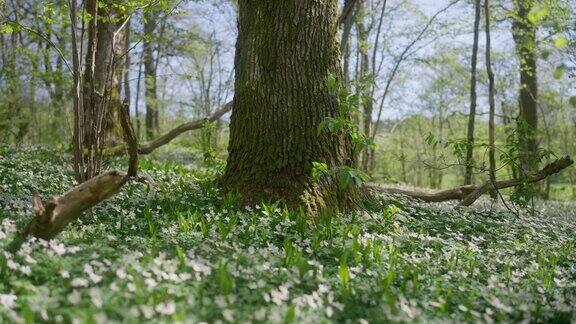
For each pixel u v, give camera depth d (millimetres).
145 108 25062
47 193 6910
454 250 5559
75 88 5652
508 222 7828
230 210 6160
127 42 12766
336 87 6078
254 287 3637
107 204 6188
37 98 16578
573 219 10266
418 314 3482
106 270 3574
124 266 3678
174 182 8258
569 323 3768
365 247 4910
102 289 3262
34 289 3189
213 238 4938
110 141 12664
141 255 3969
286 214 5750
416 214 7492
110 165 10711
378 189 8977
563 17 12281
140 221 5605
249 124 6820
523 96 17828
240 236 5254
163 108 27484
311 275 4129
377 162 30562
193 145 22922
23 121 16203
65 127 14281
